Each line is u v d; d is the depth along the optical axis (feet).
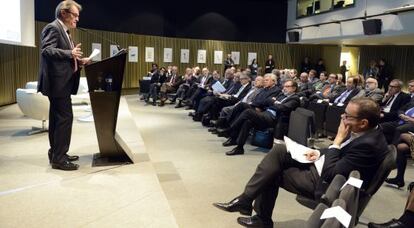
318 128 20.39
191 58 45.68
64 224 6.82
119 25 40.19
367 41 36.63
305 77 26.35
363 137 6.70
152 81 34.65
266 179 7.64
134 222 7.09
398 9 26.94
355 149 6.57
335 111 18.90
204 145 17.54
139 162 11.00
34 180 8.88
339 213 3.81
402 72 42.04
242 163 14.49
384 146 6.57
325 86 26.76
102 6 38.42
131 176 9.52
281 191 11.44
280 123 16.08
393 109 17.04
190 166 13.96
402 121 15.48
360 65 46.03
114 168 10.15
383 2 29.76
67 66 8.97
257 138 17.33
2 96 24.18
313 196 7.38
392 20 28.66
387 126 15.74
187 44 45.24
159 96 33.30
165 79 34.71
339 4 35.76
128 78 41.60
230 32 46.68
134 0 41.04
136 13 41.42
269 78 18.13
